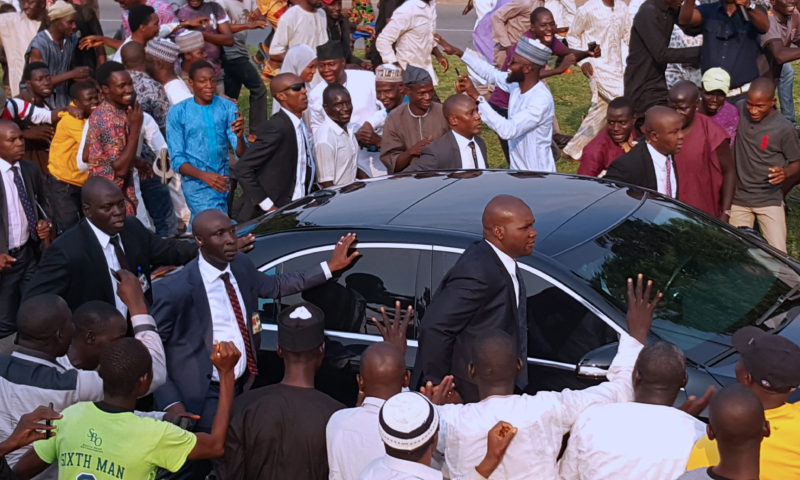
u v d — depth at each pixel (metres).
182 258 6.09
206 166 8.05
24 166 7.32
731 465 3.40
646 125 6.80
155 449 4.00
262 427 4.33
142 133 8.23
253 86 11.82
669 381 3.98
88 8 11.29
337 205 5.85
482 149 7.37
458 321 4.78
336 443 4.09
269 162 7.35
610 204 5.73
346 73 8.90
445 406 4.06
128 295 5.01
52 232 7.77
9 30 11.65
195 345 5.19
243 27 11.35
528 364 5.00
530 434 3.93
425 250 5.23
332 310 5.41
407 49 11.45
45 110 9.01
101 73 7.65
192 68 7.95
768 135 7.70
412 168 7.70
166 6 10.80
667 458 3.83
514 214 4.72
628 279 4.90
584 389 4.44
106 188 5.48
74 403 4.38
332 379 5.34
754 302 5.20
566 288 4.94
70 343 4.66
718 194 7.32
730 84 9.39
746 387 3.43
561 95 14.66
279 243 5.56
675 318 4.93
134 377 4.00
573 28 11.16
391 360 4.07
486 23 11.88
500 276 4.78
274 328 5.53
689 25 9.38
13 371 4.39
